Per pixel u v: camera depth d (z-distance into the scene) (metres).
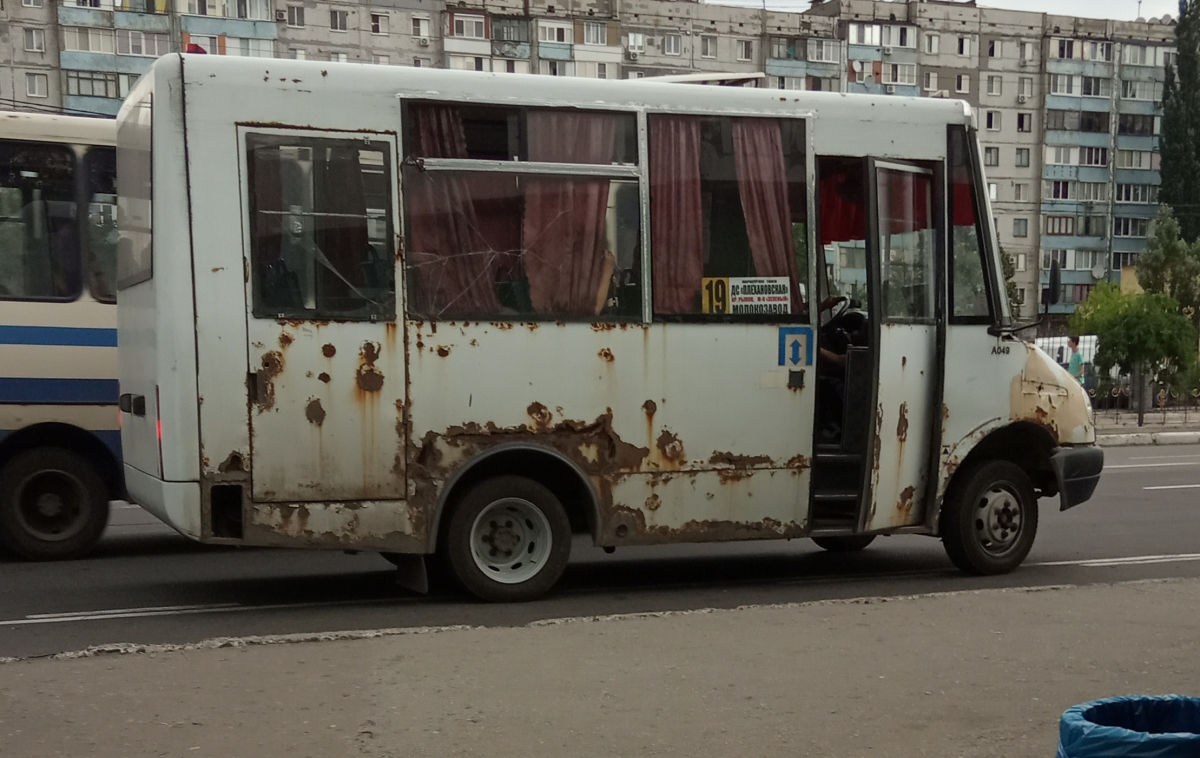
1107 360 28.62
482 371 7.70
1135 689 5.59
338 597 8.27
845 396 8.61
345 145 7.45
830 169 8.73
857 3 82.56
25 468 9.67
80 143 9.99
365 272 7.49
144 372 7.65
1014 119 85.31
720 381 8.24
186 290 7.16
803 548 11.01
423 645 6.25
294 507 7.37
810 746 4.77
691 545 11.14
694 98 8.20
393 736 4.80
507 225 7.77
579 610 7.83
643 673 5.75
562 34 74.56
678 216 8.15
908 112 8.73
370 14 70.06
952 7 83.88
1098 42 86.12
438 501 7.65
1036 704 5.35
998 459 9.36
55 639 6.90
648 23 77.06
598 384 7.95
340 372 7.43
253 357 7.27
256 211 7.29
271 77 7.34
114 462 10.03
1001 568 9.34
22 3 61.28
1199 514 13.41
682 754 4.65
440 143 7.64
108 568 9.48
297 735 4.79
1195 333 28.70
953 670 5.88
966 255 8.98
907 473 8.77
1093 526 12.43
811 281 8.48
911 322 8.72
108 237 10.03
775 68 80.00
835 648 6.28
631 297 8.04
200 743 4.68
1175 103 80.06
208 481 7.21
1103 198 86.69
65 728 4.83
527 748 4.69
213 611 7.75
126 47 62.94
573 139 7.92
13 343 9.66
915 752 4.71
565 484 8.29
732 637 6.49
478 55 72.75
